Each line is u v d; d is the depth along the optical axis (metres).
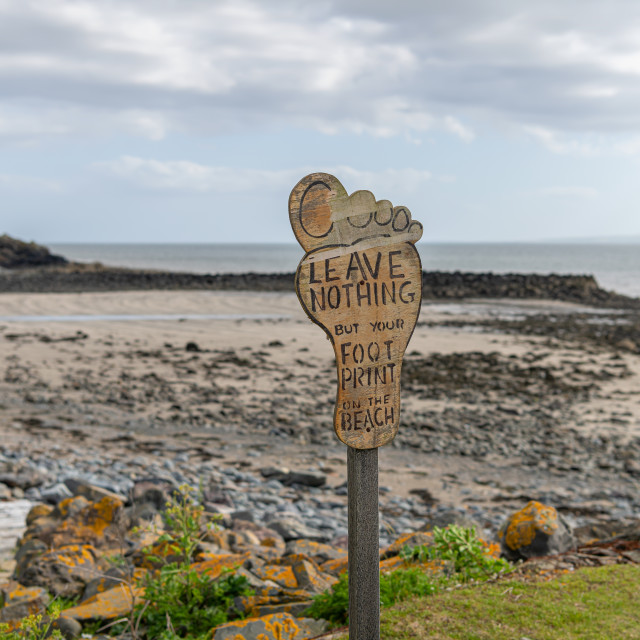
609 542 7.32
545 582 5.85
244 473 13.46
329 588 6.29
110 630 5.84
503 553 7.13
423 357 27.81
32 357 25.95
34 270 90.56
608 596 5.54
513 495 12.54
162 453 14.53
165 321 37.88
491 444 16.17
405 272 4.19
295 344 30.47
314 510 11.41
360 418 4.09
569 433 17.28
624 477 13.89
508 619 5.12
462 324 39.16
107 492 9.54
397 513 11.24
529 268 145.38
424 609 5.29
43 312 41.25
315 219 3.87
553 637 4.84
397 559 6.71
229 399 20.02
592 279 64.38
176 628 5.62
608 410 19.72
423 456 15.17
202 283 60.81
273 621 5.15
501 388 22.34
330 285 3.94
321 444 15.95
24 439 14.89
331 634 5.01
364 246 4.03
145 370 24.09
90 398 19.61
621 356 28.80
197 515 7.11
